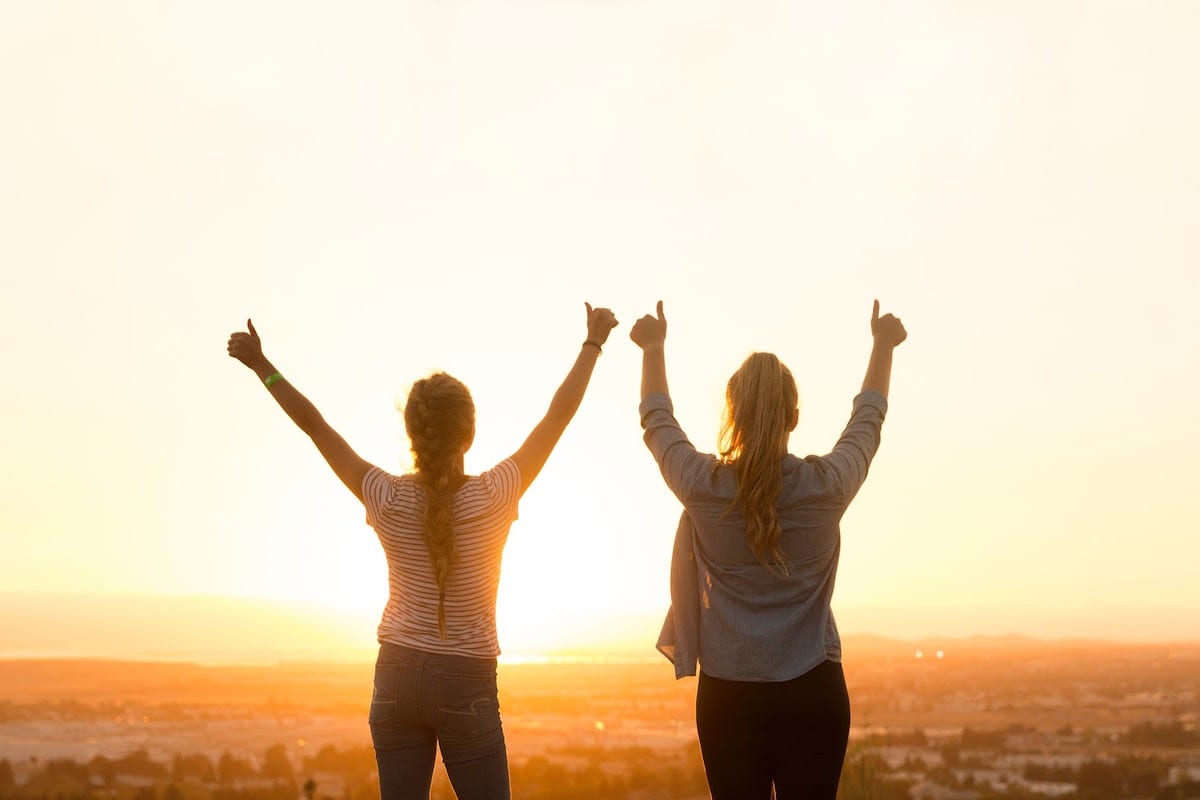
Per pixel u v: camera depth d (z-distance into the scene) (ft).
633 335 13.76
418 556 12.51
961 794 311.88
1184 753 505.25
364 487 12.69
